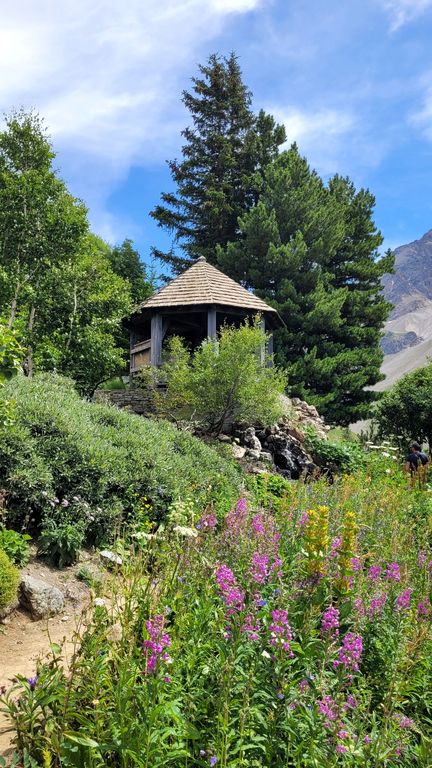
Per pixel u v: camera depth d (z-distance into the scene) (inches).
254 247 1107.3
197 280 786.2
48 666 137.3
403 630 163.5
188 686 127.9
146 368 695.7
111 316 775.7
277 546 187.2
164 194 1365.7
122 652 129.1
